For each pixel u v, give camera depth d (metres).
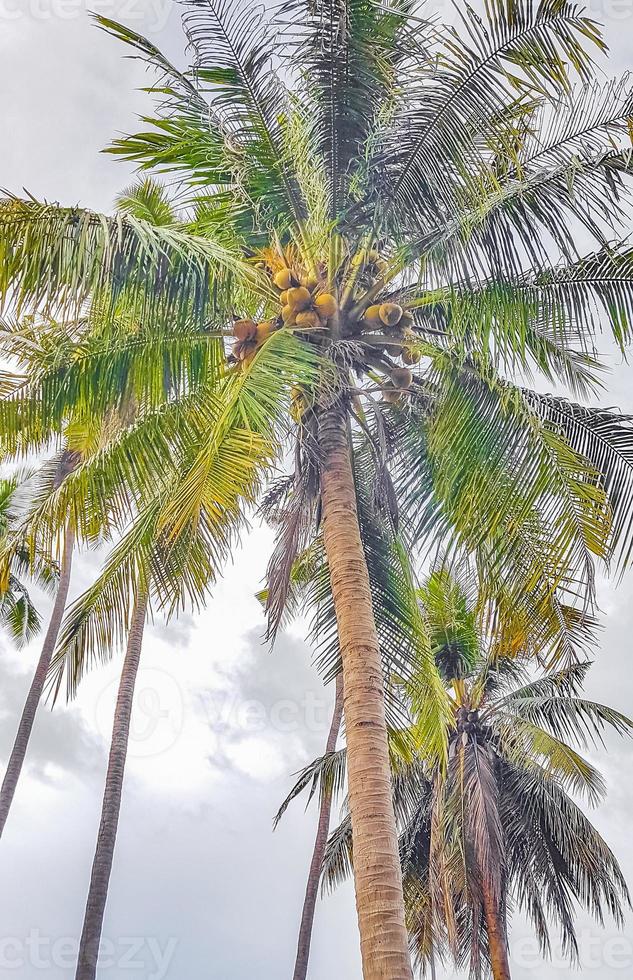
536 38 7.66
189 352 8.62
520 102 8.11
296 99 8.45
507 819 17.38
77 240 6.70
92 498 9.59
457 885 15.48
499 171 8.40
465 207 8.21
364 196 8.66
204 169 9.00
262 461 9.45
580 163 7.77
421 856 17.88
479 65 7.93
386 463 8.84
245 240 9.05
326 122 8.63
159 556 9.90
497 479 8.45
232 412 7.34
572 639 8.60
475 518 8.65
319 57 8.31
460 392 8.59
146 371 8.50
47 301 6.69
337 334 8.24
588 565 7.98
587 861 16.67
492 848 15.02
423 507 9.21
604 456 8.77
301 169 8.52
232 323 8.69
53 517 9.80
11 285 6.59
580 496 8.03
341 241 8.34
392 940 5.56
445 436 8.70
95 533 9.83
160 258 7.45
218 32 8.38
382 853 5.93
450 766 16.48
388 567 9.52
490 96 8.02
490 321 8.08
